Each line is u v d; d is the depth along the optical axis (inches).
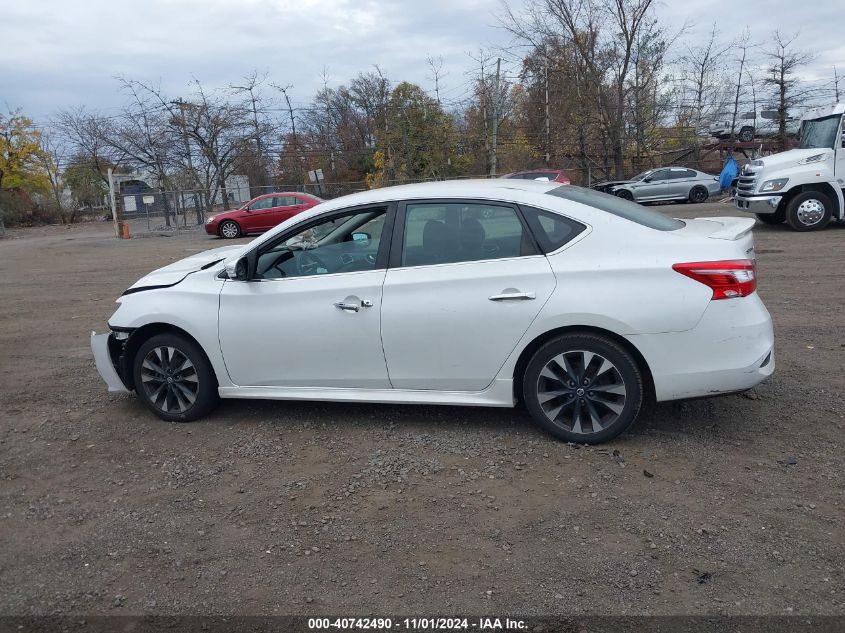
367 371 182.2
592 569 124.3
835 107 554.9
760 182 570.6
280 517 147.5
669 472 157.6
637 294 161.2
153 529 145.6
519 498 149.6
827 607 111.6
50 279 573.0
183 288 197.9
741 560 124.6
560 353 168.4
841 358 231.6
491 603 117.0
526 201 172.6
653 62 1371.8
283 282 187.8
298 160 1582.2
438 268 174.9
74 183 2068.2
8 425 208.4
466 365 174.2
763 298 334.6
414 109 1333.7
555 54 1342.3
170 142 1434.5
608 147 1401.3
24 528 148.9
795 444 169.0
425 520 143.1
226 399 218.7
